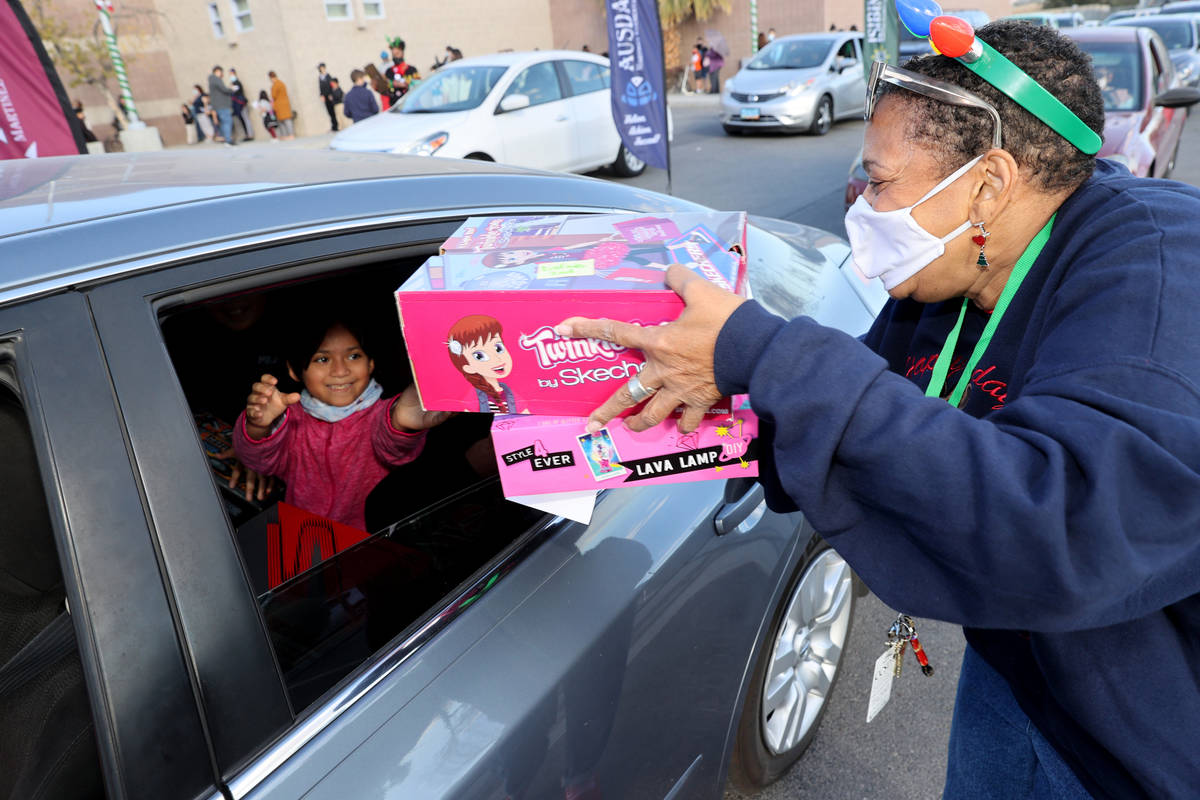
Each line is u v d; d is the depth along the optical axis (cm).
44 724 89
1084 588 66
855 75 1109
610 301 81
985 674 113
